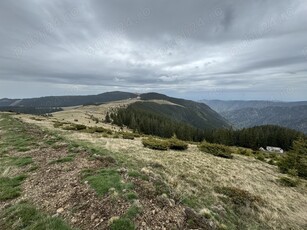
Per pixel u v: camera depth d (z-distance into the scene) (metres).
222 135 99.69
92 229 6.90
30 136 23.30
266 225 11.91
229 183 16.80
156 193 9.39
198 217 8.73
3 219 7.64
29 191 9.75
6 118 46.34
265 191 17.53
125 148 23.20
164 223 7.57
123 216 7.33
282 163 28.58
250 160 30.62
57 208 8.19
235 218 11.41
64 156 14.82
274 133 107.06
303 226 13.09
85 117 111.50
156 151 23.92
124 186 9.23
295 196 18.80
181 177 15.54
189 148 30.00
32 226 7.05
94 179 9.95
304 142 29.97
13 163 13.71
